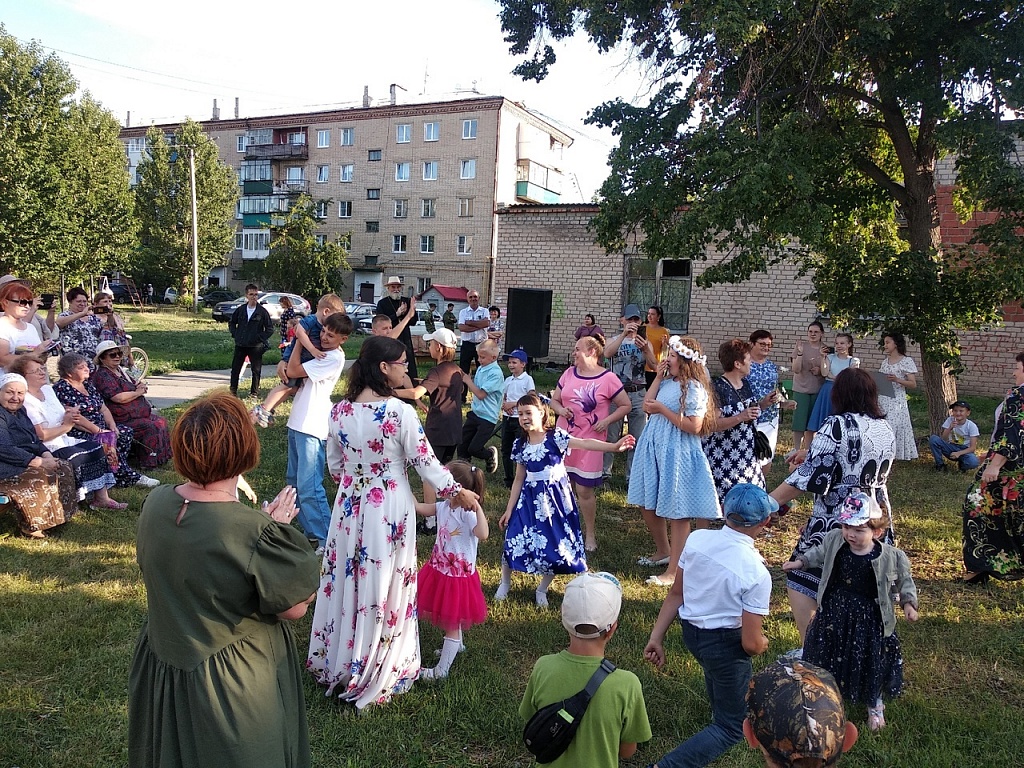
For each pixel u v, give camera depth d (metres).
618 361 8.52
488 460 7.49
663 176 9.41
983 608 4.95
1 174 27.72
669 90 9.66
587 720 2.41
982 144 8.17
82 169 31.30
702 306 18.64
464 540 3.94
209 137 52.41
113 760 3.09
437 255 43.84
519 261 20.98
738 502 3.01
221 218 48.75
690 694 3.77
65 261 28.95
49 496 5.60
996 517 5.17
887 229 11.56
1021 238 8.32
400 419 3.49
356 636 3.50
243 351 11.13
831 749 1.58
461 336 12.56
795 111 9.14
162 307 43.91
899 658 3.55
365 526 3.50
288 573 2.15
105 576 4.97
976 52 7.96
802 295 17.55
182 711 2.09
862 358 16.98
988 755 3.33
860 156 10.18
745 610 2.90
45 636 4.07
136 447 7.54
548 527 4.66
